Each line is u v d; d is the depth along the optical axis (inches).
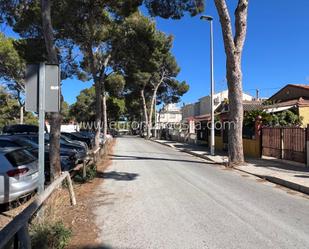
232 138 741.3
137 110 3287.4
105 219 307.6
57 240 231.0
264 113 918.4
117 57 1043.3
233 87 741.3
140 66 1091.3
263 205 369.4
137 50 984.3
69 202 361.4
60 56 964.6
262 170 642.2
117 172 618.2
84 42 922.1
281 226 289.3
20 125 1146.7
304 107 1103.6
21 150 406.9
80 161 713.0
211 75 1013.2
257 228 282.7
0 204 374.9
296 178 532.4
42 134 263.1
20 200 394.3
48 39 438.3
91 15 818.2
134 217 314.5
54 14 767.7
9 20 602.9
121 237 259.4
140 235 264.1
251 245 242.1
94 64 1014.4
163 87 2645.2
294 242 249.1
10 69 1464.1
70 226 280.2
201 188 468.1
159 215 321.7
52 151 431.2
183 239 254.7
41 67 260.5
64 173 350.6
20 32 765.3
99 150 784.9
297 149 740.0
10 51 1382.9
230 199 398.0
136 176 571.8
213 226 287.4
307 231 276.1
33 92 261.3
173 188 463.5
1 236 141.6
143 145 1594.5
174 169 675.4
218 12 730.2
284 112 1013.2
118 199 390.3
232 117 744.3
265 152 877.8
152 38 975.0
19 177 372.5
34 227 234.2
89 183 494.9
